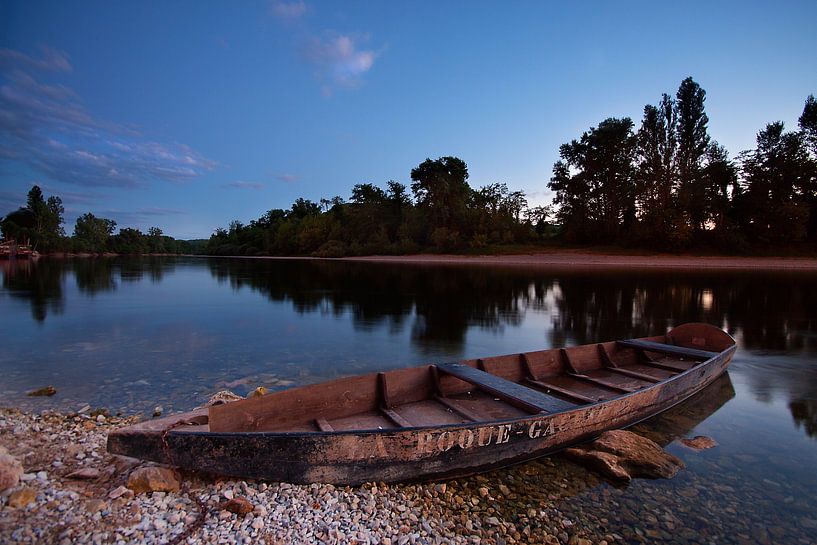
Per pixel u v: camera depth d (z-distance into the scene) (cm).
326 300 2319
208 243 15412
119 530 382
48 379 906
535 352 851
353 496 471
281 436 469
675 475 550
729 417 754
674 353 928
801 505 492
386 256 8094
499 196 7731
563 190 7419
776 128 6003
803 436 677
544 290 2806
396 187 9038
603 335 1470
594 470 556
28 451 537
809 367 1084
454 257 6938
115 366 1012
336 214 10250
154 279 3650
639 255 6162
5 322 1565
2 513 393
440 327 1578
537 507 475
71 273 4209
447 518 448
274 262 7544
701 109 6222
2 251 7238
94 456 528
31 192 10169
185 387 866
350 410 649
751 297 2489
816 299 2405
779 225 5750
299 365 1048
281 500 450
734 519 463
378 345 1274
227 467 467
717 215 6175
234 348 1212
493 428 533
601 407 625
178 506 428
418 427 498
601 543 419
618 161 6775
